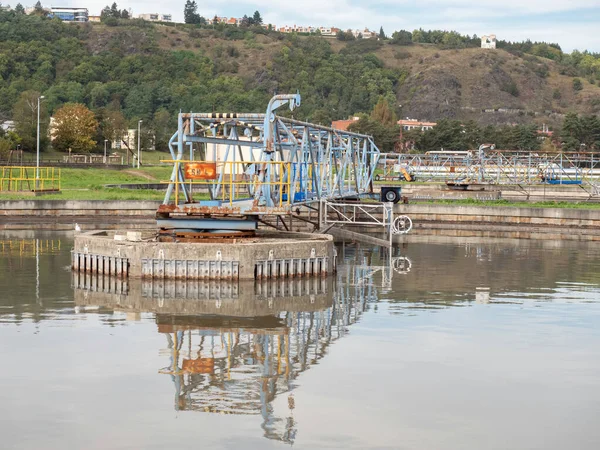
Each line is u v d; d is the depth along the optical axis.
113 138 168.50
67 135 159.50
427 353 28.83
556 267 50.31
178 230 43.78
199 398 23.97
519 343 30.33
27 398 23.73
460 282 43.97
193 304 36.28
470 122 187.25
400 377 26.08
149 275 40.59
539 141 199.88
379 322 33.59
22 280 41.94
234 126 48.16
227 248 40.12
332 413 22.92
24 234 66.38
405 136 186.75
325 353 28.69
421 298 39.03
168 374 26.06
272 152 45.66
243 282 40.31
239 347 29.39
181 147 44.47
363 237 58.69
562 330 32.44
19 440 20.86
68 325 32.12
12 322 32.53
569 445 21.00
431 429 21.86
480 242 65.69
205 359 27.78
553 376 26.33
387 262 52.28
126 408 23.09
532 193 103.88
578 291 41.34
